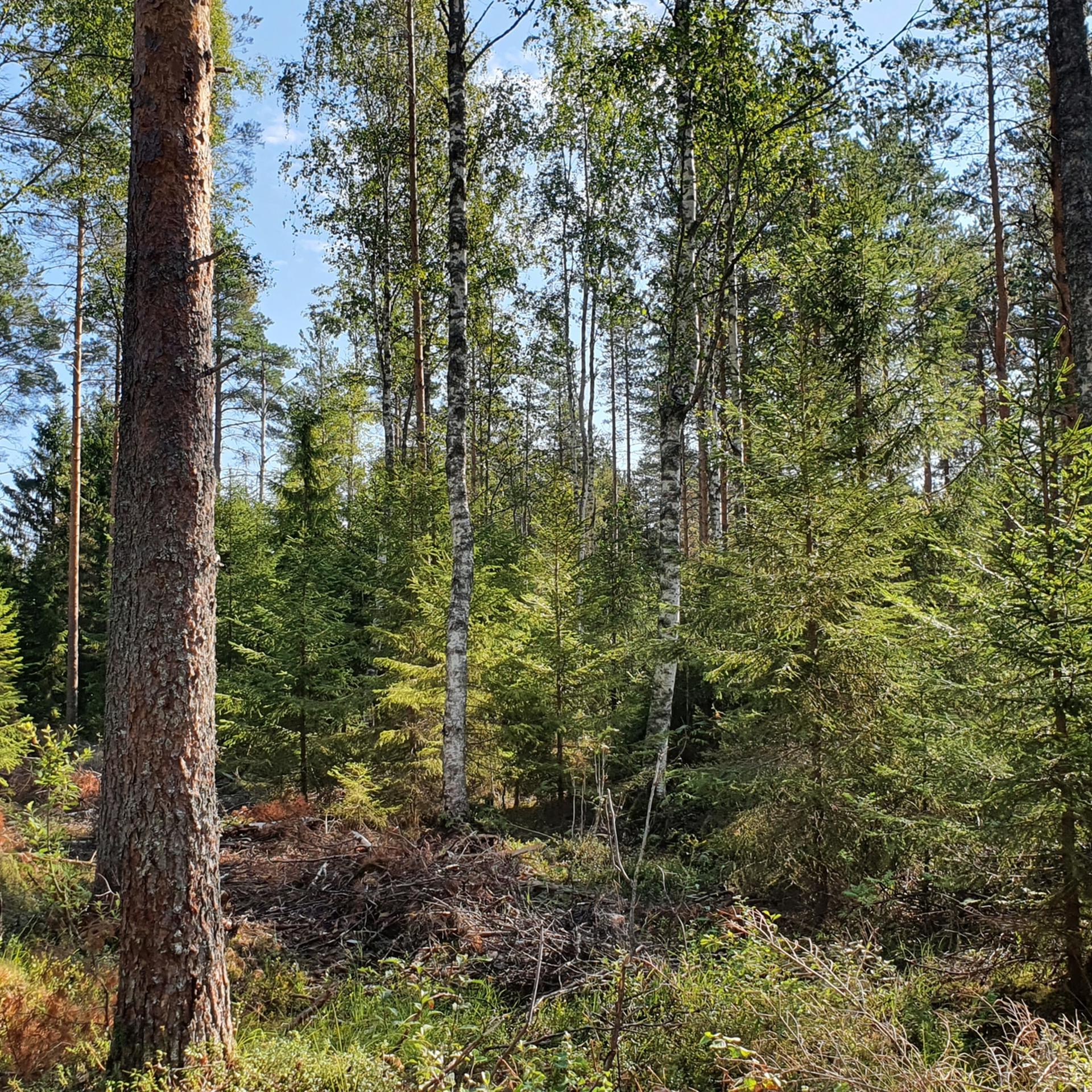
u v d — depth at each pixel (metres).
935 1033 4.29
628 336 30.88
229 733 12.02
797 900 6.90
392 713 11.80
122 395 4.65
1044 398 4.98
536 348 27.02
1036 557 4.87
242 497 22.28
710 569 8.59
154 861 4.16
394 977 5.59
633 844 9.76
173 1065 3.99
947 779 5.13
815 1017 4.02
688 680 12.75
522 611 12.15
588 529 22.30
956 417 9.28
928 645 5.65
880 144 13.11
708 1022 4.39
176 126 4.59
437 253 19.53
